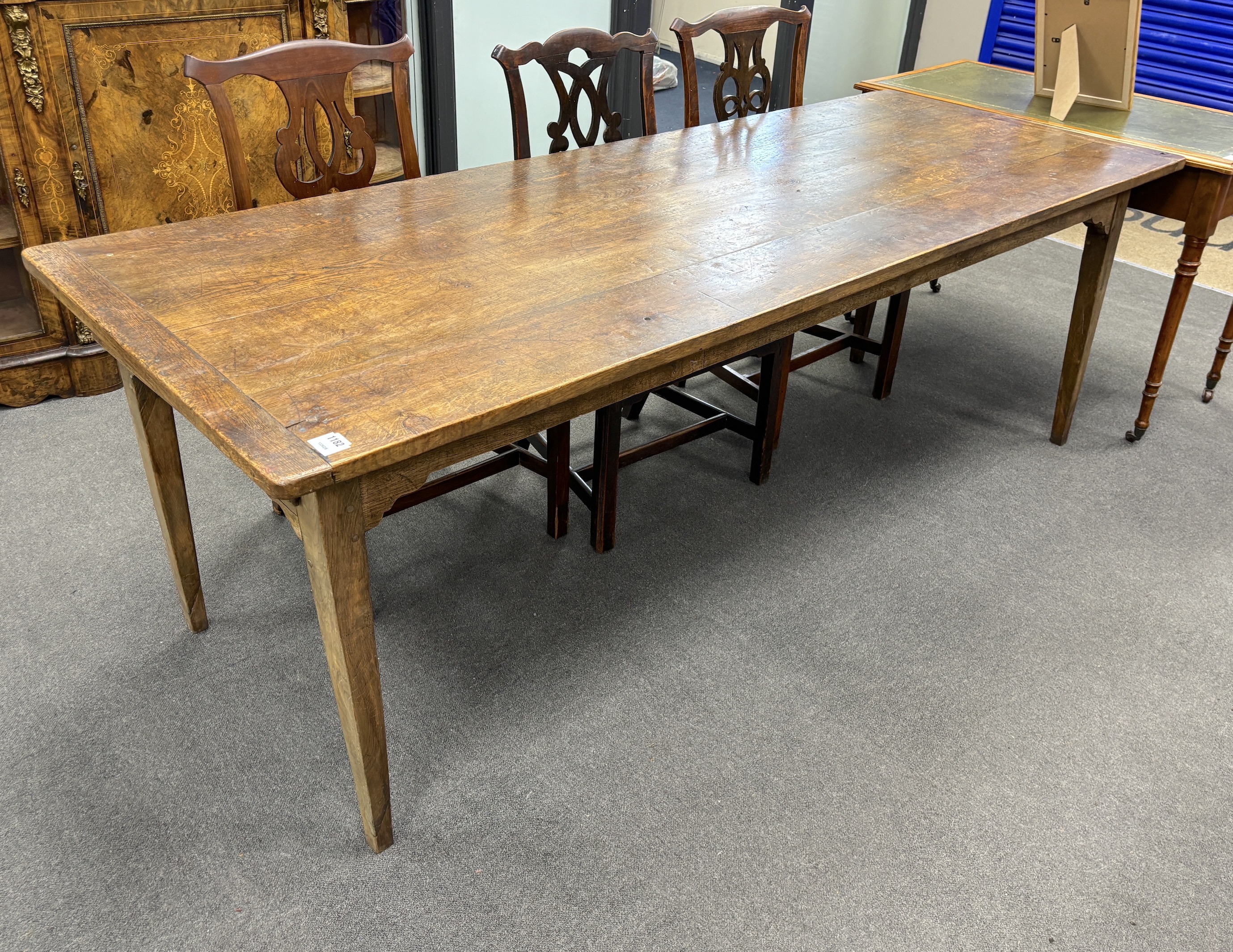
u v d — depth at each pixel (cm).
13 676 189
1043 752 186
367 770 152
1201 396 311
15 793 167
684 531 240
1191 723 195
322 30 287
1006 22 500
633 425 282
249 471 119
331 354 144
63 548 222
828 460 272
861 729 189
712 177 224
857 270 179
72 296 157
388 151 355
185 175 280
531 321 156
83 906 150
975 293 378
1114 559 238
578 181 218
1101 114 291
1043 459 277
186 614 200
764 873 161
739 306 163
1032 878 162
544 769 177
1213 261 411
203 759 176
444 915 152
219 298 159
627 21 412
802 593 222
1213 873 165
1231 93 453
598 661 201
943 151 250
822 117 278
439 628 207
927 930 153
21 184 251
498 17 367
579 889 157
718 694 195
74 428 265
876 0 507
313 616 209
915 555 236
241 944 147
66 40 244
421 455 134
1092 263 253
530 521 242
